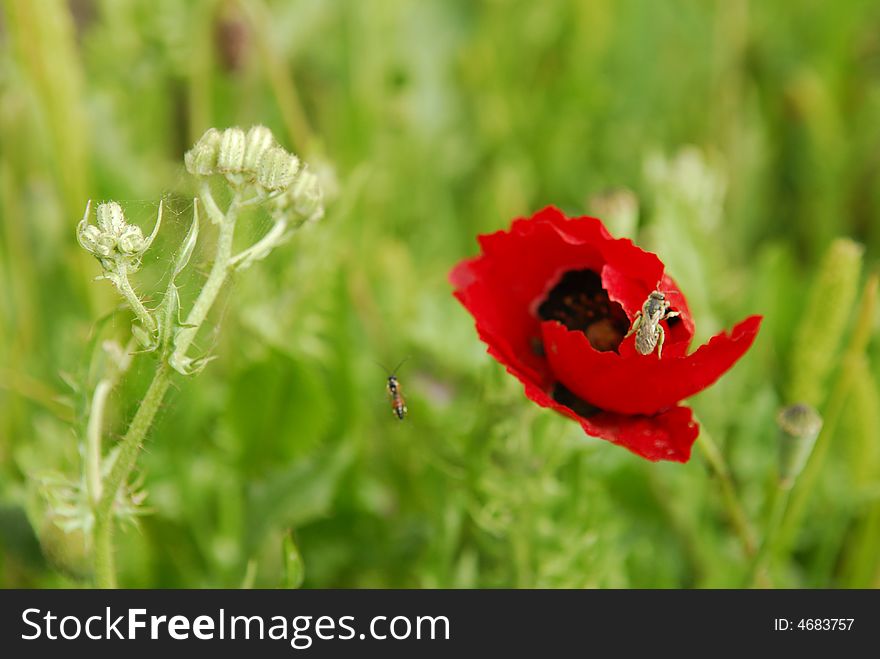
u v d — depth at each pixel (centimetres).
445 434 53
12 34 55
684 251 54
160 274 45
